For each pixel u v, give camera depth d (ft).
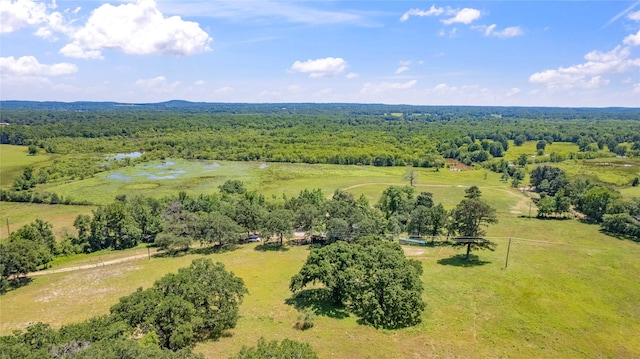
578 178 422.00
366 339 157.58
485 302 187.42
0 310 191.93
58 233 313.73
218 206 342.23
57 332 119.34
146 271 239.30
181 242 272.51
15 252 221.46
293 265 242.78
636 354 149.18
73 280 227.81
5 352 100.58
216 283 163.43
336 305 187.21
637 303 187.11
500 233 306.35
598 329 165.27
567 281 209.87
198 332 161.48
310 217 284.41
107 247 293.84
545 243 278.87
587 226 322.75
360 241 217.36
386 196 360.48
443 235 300.20
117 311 140.26
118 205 299.79
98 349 99.91
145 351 102.01
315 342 154.92
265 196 428.15
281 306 187.21
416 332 162.91
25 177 456.86
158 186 472.03
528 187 477.36
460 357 146.00
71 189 450.30
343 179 518.78
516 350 150.71
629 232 294.66
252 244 290.35
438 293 196.75
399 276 174.60
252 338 157.58
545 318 173.17
